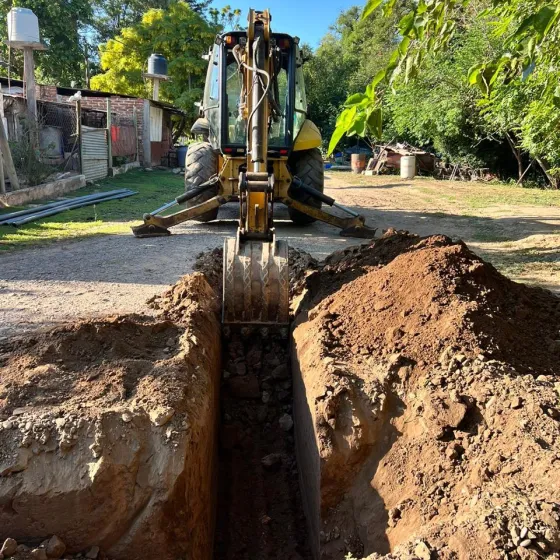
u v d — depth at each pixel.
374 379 3.55
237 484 4.36
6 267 7.16
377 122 2.26
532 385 3.13
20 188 13.34
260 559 3.71
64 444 2.93
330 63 42.50
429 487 2.91
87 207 12.89
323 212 9.68
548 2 2.57
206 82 10.60
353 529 3.17
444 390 3.28
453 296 4.10
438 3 2.39
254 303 5.03
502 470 2.67
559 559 2.15
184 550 3.00
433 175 28.09
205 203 9.38
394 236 5.84
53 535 2.81
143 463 3.00
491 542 2.24
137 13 47.44
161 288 6.22
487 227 11.66
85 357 3.75
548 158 17.47
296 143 9.63
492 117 18.56
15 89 20.16
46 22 33.41
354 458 3.32
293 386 4.88
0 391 3.27
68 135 17.77
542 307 4.70
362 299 4.65
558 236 10.02
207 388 3.87
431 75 22.81
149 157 24.48
